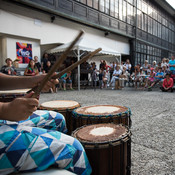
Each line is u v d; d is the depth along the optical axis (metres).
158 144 2.22
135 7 18.56
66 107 1.97
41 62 10.11
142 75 10.00
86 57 0.88
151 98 6.33
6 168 0.87
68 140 1.06
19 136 0.91
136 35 18.61
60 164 0.97
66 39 11.55
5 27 8.55
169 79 8.81
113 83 10.41
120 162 1.24
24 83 1.27
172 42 30.19
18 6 8.91
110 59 16.11
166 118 3.46
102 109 1.85
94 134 1.28
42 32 10.16
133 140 2.36
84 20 12.17
